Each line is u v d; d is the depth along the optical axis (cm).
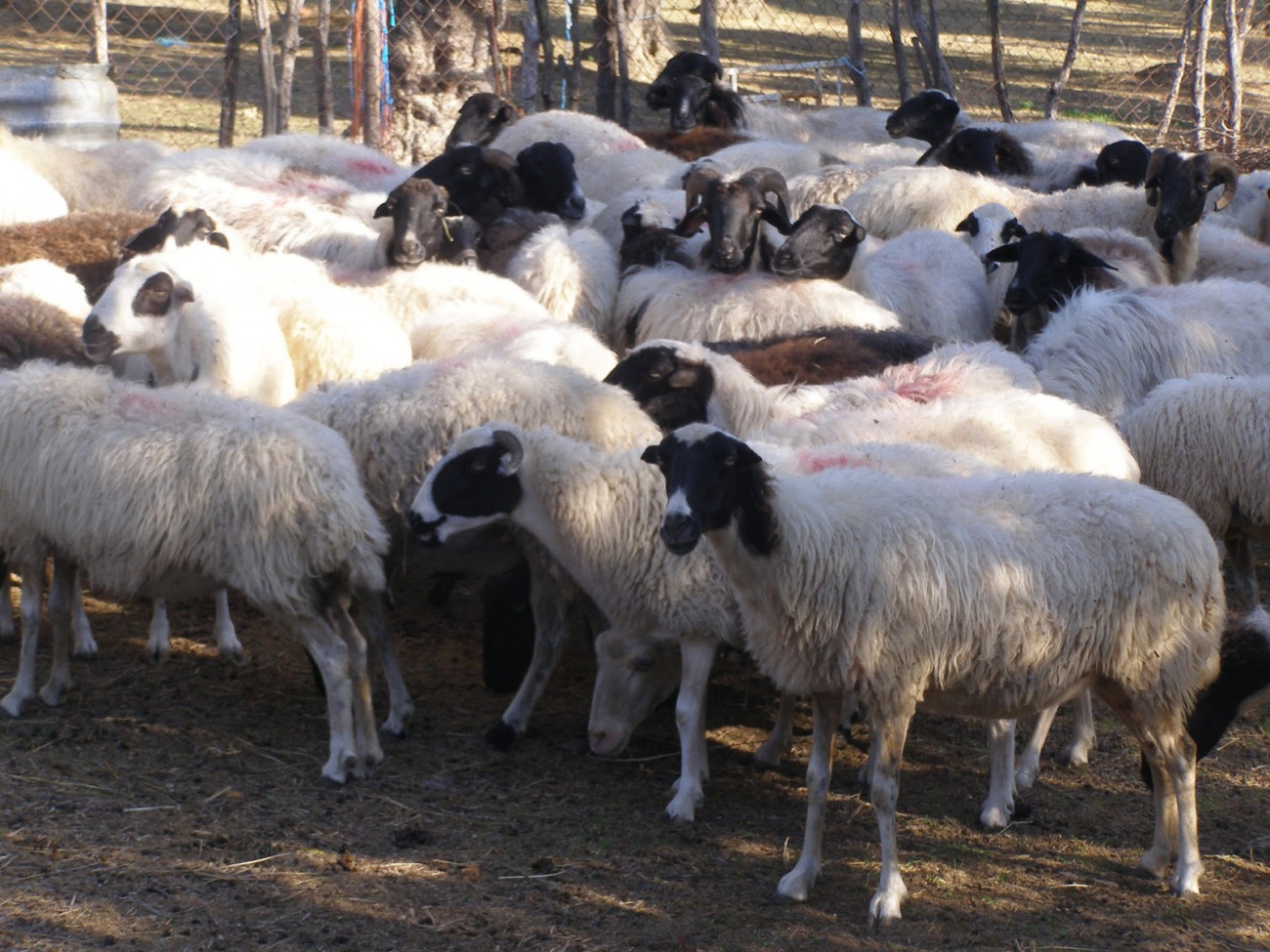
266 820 567
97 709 664
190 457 590
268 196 1046
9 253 912
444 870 539
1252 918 537
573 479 618
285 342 798
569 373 696
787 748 682
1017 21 2614
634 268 995
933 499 535
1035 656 524
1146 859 568
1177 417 757
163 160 1123
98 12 1609
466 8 1566
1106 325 864
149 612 801
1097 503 538
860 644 518
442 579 841
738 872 557
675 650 645
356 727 624
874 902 521
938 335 990
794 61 2277
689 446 510
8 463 614
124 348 740
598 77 1672
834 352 830
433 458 668
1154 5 2817
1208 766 666
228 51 1477
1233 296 905
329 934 486
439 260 984
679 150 1372
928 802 630
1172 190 1052
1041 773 663
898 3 1872
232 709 680
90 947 463
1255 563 933
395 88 1565
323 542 594
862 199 1157
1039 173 1343
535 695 671
